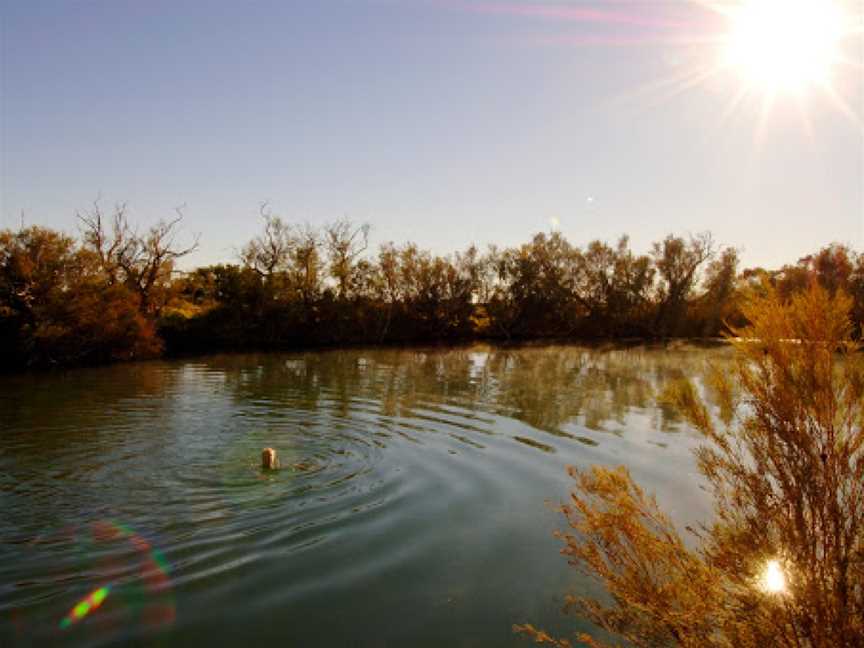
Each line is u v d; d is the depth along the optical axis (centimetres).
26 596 688
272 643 604
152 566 772
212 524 921
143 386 2539
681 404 494
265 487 1109
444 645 608
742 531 454
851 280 3244
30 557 795
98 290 3716
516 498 1064
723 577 469
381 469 1245
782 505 438
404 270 6206
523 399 2230
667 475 1209
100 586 715
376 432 1608
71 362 3566
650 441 1526
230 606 674
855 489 412
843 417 418
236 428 1634
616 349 4997
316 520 947
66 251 3534
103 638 604
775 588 421
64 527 902
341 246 5825
